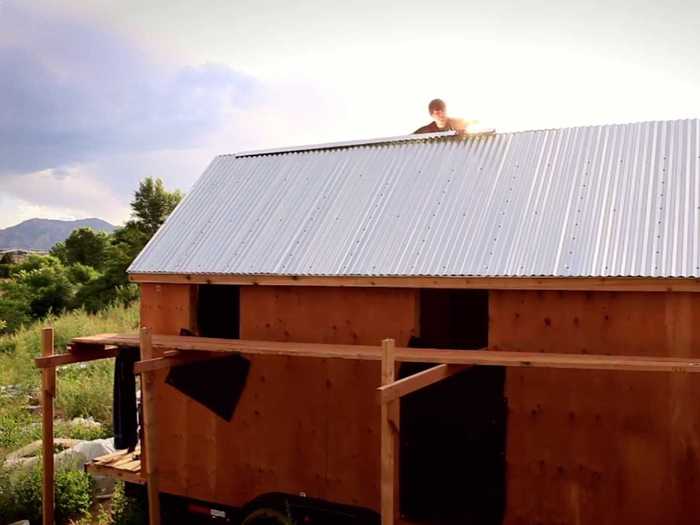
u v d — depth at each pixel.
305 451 7.80
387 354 5.57
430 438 6.94
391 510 5.39
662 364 5.28
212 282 8.02
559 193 7.40
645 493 6.32
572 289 6.40
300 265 7.60
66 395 14.37
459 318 9.66
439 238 7.32
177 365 7.32
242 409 8.16
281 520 7.28
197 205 9.31
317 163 9.38
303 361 7.81
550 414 6.64
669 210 6.73
